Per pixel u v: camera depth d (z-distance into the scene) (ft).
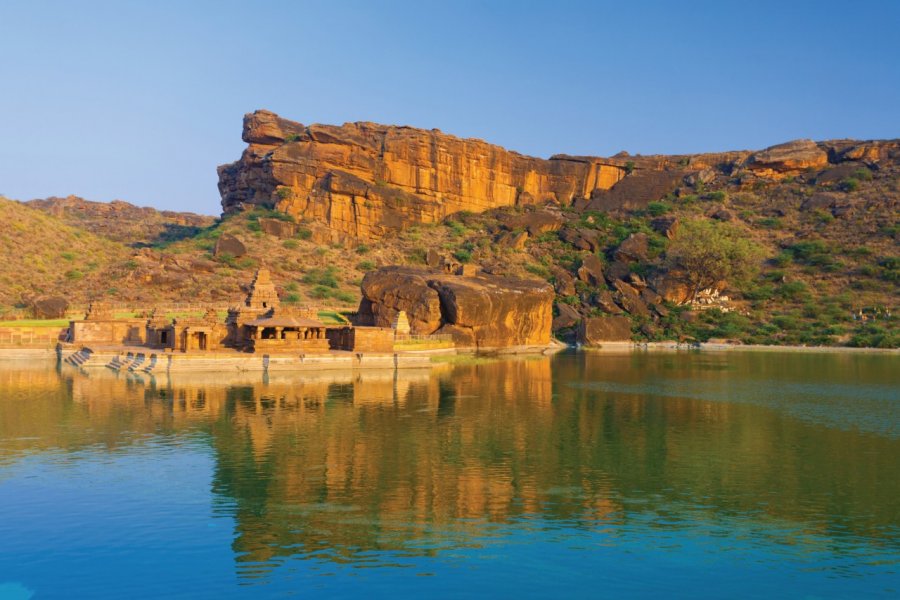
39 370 201.67
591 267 431.43
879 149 570.46
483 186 548.31
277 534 72.64
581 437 119.03
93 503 81.10
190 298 351.25
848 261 451.53
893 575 64.59
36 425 121.80
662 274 424.05
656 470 98.07
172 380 179.32
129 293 348.59
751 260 434.71
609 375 216.74
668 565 66.44
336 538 71.77
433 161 526.57
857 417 140.97
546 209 551.59
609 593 61.05
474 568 65.41
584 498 84.89
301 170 484.33
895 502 84.38
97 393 156.56
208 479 90.63
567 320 372.58
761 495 86.84
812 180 563.48
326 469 95.96
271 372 200.13
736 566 66.23
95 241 474.90
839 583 63.10
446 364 241.14
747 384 195.52
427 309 283.18
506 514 79.10
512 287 317.42
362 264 437.99
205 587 61.26
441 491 86.79
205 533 72.64
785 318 387.14
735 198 560.61
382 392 167.53
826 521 77.87
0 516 76.89
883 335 346.95
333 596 60.18
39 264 397.60
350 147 500.74
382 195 488.85
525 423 130.93
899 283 417.69
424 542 70.95
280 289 370.94
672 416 140.67
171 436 114.42
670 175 587.68
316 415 134.82
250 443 110.63
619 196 570.87
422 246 473.67
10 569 64.44
